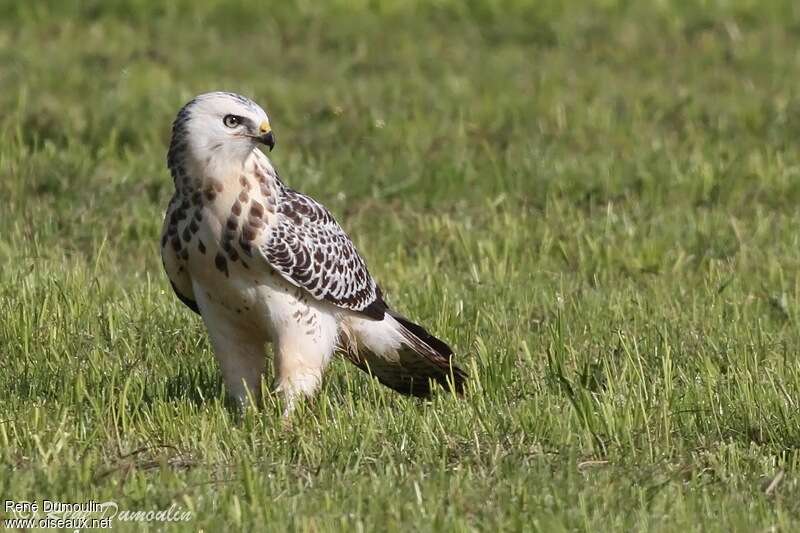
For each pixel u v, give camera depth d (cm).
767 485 879
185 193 971
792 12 2775
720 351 1135
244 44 2500
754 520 813
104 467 884
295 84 2189
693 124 1967
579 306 1243
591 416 967
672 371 1080
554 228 1520
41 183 1636
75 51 2352
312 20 2677
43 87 2086
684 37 2586
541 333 1186
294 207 1001
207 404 1012
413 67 2341
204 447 917
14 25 2544
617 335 1148
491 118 1972
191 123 959
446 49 2497
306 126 1948
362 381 1103
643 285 1368
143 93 2061
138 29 2570
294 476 888
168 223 985
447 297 1256
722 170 1719
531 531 793
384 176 1709
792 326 1229
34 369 1070
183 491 837
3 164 1672
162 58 2339
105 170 1698
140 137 1848
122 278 1352
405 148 1842
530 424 964
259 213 970
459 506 824
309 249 991
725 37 2591
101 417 958
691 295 1305
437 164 1748
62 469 868
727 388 1035
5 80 2120
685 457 930
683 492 868
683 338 1170
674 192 1673
